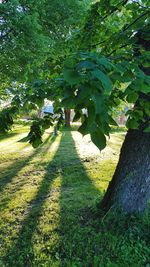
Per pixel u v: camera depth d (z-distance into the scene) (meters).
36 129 2.34
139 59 1.75
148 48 2.83
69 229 3.97
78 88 1.08
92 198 5.08
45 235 3.88
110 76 1.21
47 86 1.87
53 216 4.43
